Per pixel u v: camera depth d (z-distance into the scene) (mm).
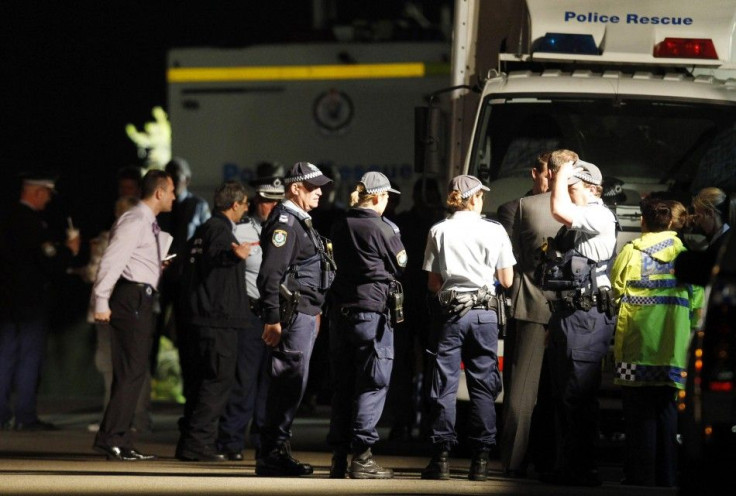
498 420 39500
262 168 46844
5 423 49281
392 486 31500
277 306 32250
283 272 32344
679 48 40344
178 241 46500
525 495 30219
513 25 41375
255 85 60906
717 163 39250
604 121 39469
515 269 34406
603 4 40500
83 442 44219
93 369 65500
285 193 33156
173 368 65812
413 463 38594
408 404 44469
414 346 44875
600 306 32688
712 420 23125
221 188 39344
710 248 34844
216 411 38938
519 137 39344
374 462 33375
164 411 58312
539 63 41750
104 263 38562
